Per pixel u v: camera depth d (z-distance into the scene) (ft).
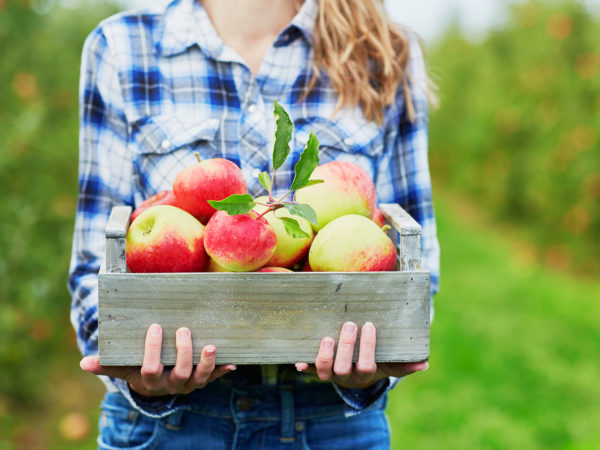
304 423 4.58
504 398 13.08
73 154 14.32
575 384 13.91
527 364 15.01
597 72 25.03
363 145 4.91
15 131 11.71
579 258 24.81
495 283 22.86
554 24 27.22
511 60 31.63
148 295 3.63
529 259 26.55
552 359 15.40
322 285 3.68
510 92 31.01
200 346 3.67
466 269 25.02
